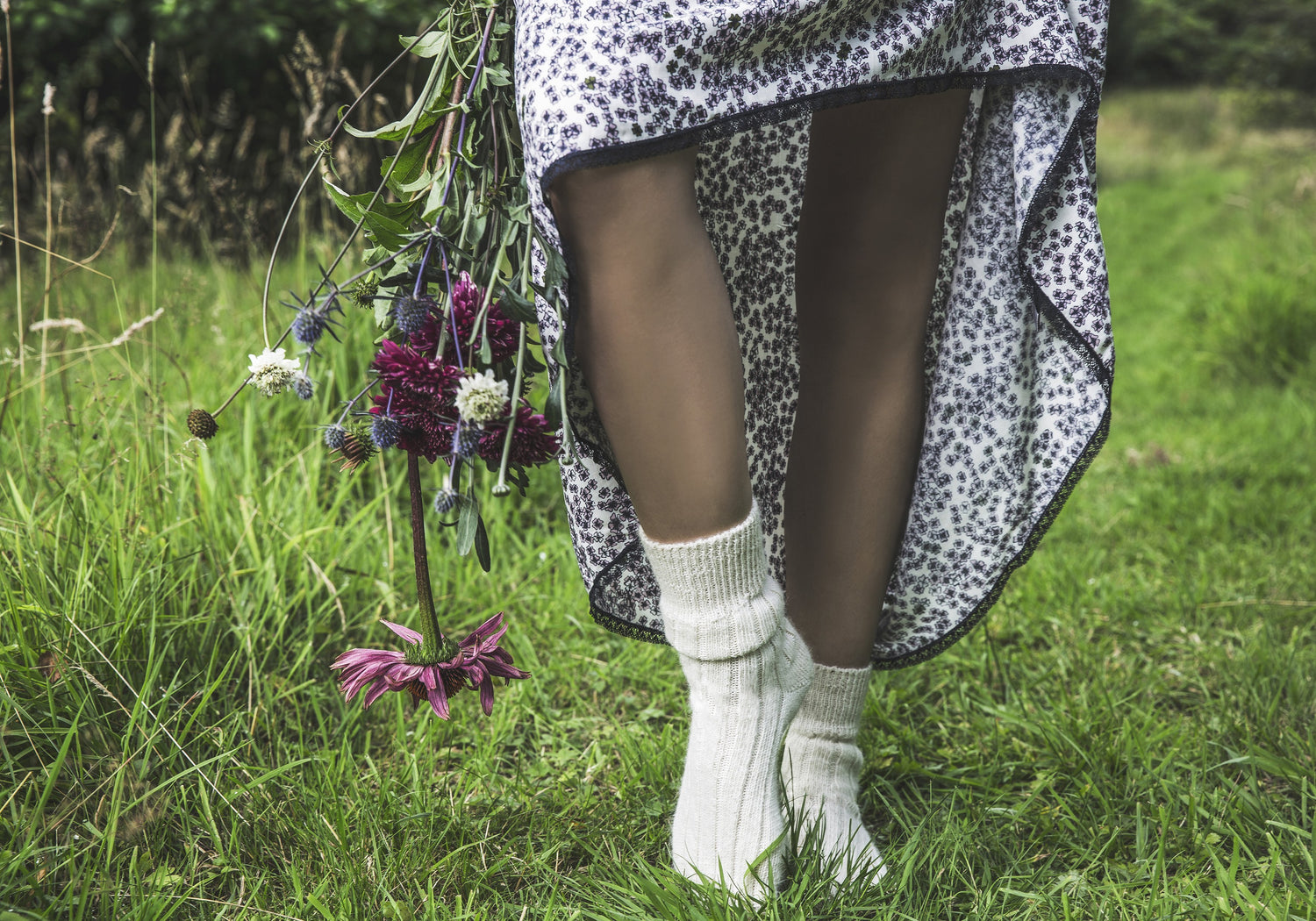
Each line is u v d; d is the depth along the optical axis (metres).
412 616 2.02
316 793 1.47
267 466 2.38
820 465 1.34
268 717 1.64
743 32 1.01
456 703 1.83
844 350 1.31
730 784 1.16
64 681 1.47
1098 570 2.53
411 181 1.17
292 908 1.29
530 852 1.43
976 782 1.60
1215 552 2.62
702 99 1.01
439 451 1.06
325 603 1.89
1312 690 1.82
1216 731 1.74
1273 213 6.63
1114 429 4.00
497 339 1.08
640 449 1.06
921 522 1.42
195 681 1.67
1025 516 1.40
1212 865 1.39
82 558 1.60
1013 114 1.25
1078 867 1.43
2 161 4.61
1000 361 1.35
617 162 0.98
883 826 1.56
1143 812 1.53
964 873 1.38
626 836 1.47
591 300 1.04
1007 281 1.33
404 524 2.36
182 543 1.91
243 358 2.64
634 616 1.31
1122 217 9.49
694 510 1.06
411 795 1.50
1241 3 19.34
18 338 1.98
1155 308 6.26
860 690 1.41
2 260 3.35
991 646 2.01
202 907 1.30
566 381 1.14
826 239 1.29
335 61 2.76
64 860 1.29
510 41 1.15
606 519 1.25
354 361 2.58
